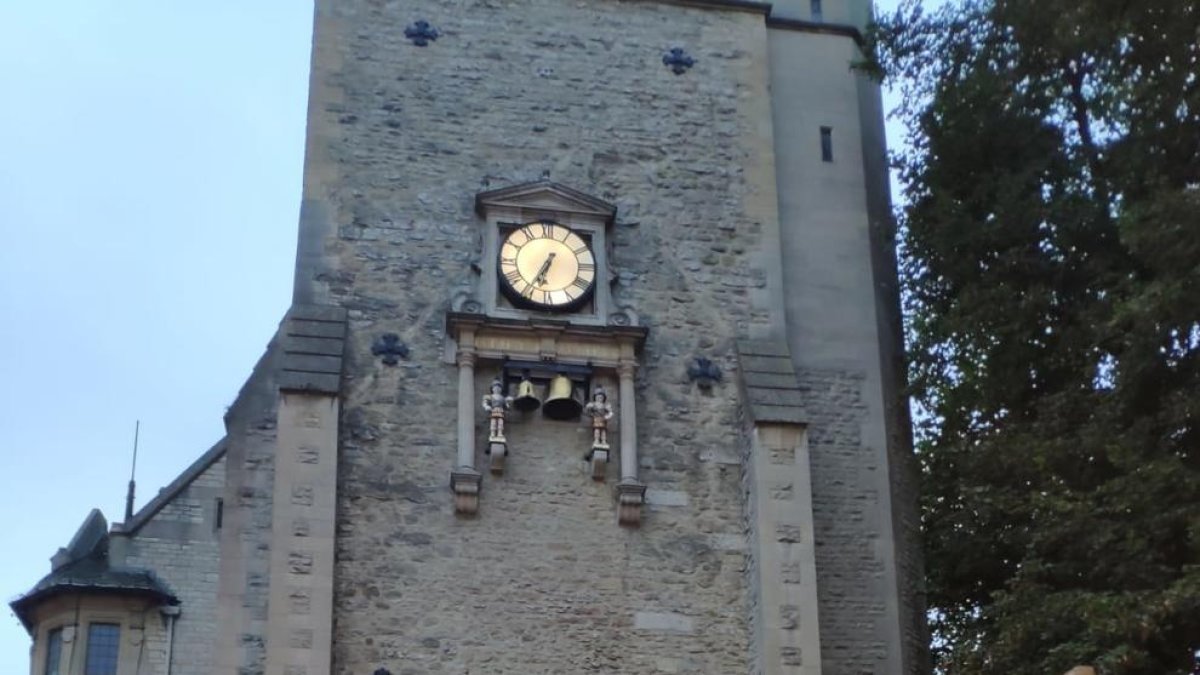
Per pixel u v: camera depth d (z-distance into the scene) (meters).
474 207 25.92
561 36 27.36
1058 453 23.67
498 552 23.88
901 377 27.17
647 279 26.00
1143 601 21.28
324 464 23.38
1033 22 26.44
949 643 26.73
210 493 27.34
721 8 28.11
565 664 23.48
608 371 25.09
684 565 24.28
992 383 26.17
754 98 27.56
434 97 26.56
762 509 24.08
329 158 25.86
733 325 25.95
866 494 25.73
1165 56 24.95
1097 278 25.78
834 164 27.91
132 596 26.39
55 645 26.39
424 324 25.06
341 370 24.11
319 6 26.77
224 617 23.03
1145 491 22.02
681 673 23.69
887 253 27.95
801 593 23.69
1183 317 22.34
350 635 23.09
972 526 25.64
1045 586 22.77
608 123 26.95
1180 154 24.70
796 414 24.72
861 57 28.83
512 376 24.81
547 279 25.41
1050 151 27.09
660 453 24.89
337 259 25.25
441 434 24.42
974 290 25.92
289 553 22.88
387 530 23.73
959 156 27.47
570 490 24.38
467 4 27.28
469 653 23.30
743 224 26.66
